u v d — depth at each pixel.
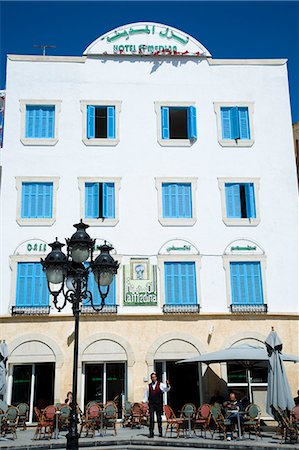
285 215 23.81
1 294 21.89
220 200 23.77
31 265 22.33
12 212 22.88
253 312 22.30
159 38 25.44
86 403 21.14
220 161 24.27
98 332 21.61
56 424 16.89
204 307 22.33
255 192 23.98
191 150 24.30
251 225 23.55
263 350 19.16
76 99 24.47
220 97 25.08
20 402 21.05
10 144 23.69
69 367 21.20
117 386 21.48
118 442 15.69
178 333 21.81
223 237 23.27
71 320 21.70
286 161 24.50
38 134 24.02
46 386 21.31
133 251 22.77
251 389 21.55
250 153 24.48
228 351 19.11
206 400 21.23
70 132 24.06
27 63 24.73
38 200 23.22
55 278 12.44
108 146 24.03
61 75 24.70
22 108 24.17
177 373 21.81
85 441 15.52
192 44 25.53
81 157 23.78
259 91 25.33
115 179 23.61
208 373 21.59
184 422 18.73
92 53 24.97
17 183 23.25
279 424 16.59
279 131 24.89
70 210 23.11
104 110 25.02
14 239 22.56
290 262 23.25
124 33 25.36
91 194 23.45
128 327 21.77
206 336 21.88
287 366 22.08
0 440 16.53
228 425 15.84
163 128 24.45
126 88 24.81
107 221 23.00
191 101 24.92
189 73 25.25
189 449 14.84
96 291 22.08
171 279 22.55
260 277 22.97
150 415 16.39
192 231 23.23
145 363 21.44
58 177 23.44
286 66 25.75
